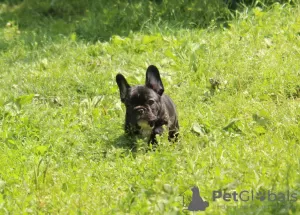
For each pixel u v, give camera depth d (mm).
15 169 7535
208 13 12516
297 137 7719
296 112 8375
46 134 8414
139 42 11578
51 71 10719
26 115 8984
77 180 7059
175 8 12930
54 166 7570
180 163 7301
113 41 11680
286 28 11180
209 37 11477
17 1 15719
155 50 11352
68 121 8844
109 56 11219
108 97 9555
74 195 6707
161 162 7172
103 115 9062
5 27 14062
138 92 7879
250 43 10773
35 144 8211
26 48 12414
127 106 7961
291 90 9188
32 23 14195
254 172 6668
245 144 7723
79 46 11984
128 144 8102
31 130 8680
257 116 8336
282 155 7094
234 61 10094
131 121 7871
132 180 7016
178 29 12172
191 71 10203
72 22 13844
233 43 10828
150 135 7953
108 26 12852
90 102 9422
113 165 7527
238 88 9516
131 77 10094
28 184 7117
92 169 7395
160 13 12852
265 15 11891
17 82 10547
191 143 7781
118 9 13578
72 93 9906
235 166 6945
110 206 6469
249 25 11492
